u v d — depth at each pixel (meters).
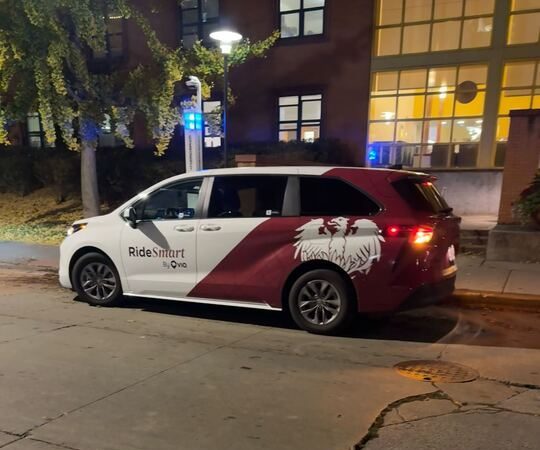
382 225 5.42
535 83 13.34
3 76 10.53
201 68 11.50
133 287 6.69
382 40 14.81
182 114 11.48
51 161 16.94
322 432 3.49
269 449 3.27
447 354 5.13
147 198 6.68
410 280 5.36
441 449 3.27
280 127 16.28
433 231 5.45
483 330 5.98
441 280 5.57
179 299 6.41
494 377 4.51
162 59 11.24
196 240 6.20
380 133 15.08
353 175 5.71
